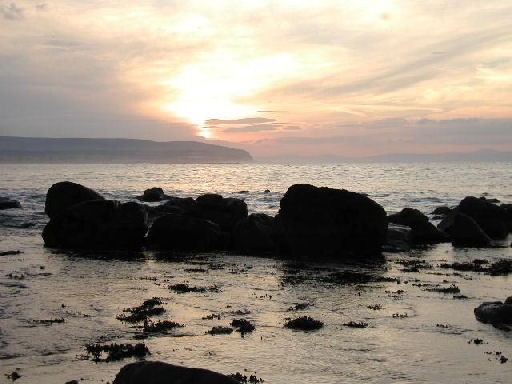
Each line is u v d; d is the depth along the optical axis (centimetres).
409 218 4094
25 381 1295
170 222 3547
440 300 2161
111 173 18200
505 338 1673
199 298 2162
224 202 4044
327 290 2338
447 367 1425
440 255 3378
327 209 3400
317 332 1722
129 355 1477
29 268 2744
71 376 1328
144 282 2461
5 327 1728
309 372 1377
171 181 12912
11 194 8044
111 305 2027
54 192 4162
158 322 1786
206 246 3525
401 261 3133
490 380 1337
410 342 1630
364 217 3372
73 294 2194
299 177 14975
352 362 1455
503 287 2420
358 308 2031
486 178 13750
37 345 1564
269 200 7394
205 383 955
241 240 3512
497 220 4306
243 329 1727
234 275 2675
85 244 3488
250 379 1316
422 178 13850
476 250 3591
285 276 2661
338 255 3347
